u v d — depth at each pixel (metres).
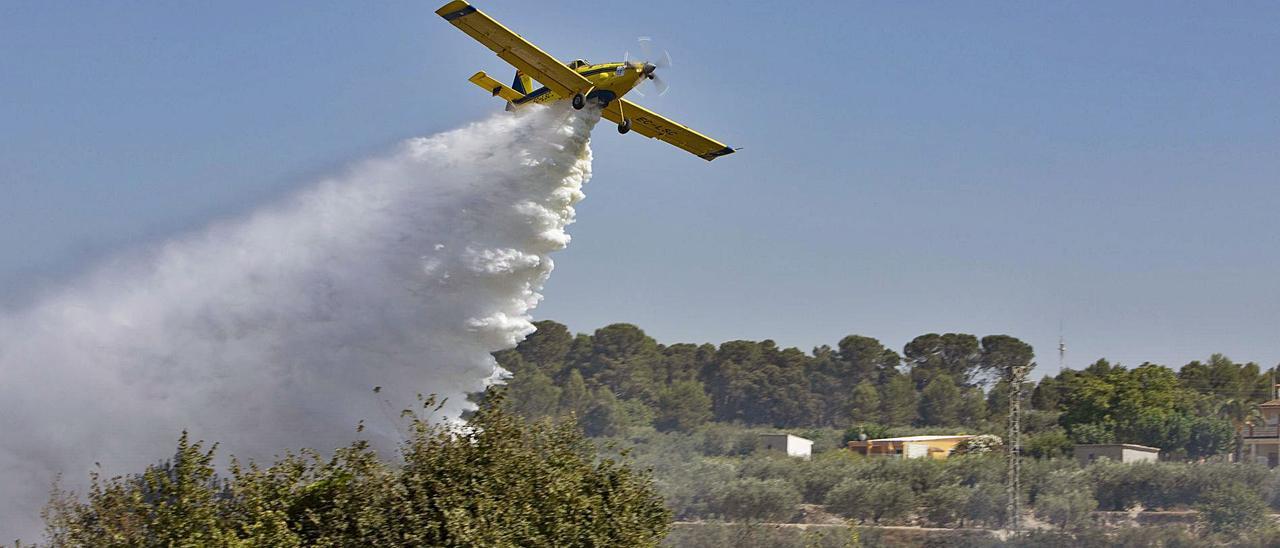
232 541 12.84
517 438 15.58
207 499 13.92
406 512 13.88
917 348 83.94
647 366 75.56
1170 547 37.56
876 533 39.56
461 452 14.82
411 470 14.78
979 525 42.16
